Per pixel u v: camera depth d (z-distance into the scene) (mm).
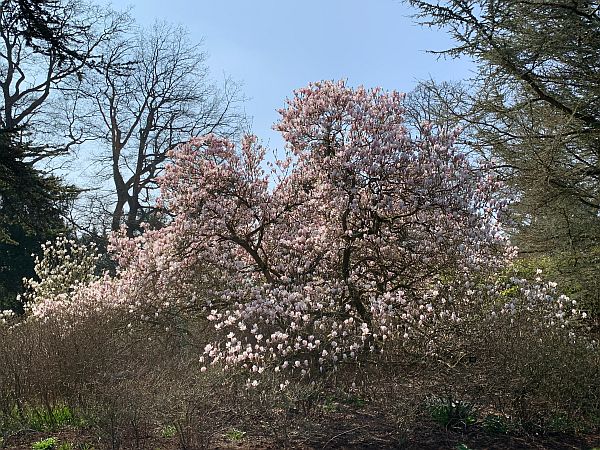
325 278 8352
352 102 8562
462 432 6035
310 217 8789
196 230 8602
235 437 5688
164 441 5527
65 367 6320
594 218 10977
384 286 8172
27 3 13000
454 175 8180
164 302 8484
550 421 6227
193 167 8883
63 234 20125
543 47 10047
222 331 7184
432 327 6664
